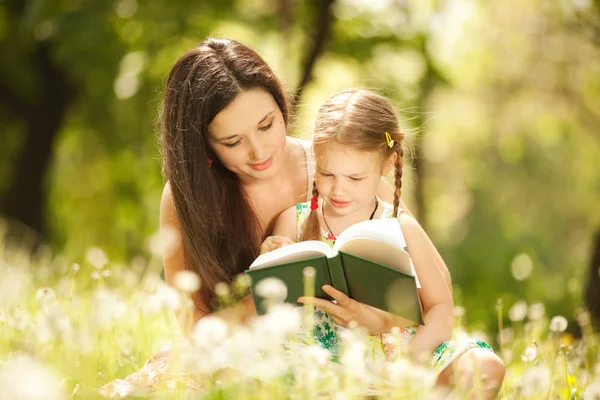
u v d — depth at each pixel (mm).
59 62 15523
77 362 4688
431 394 3707
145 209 21734
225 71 5152
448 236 22156
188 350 4352
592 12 11266
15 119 19203
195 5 15422
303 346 4723
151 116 16531
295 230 5535
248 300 5324
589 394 4715
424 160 17938
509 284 17109
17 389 2609
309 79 14164
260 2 16312
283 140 5293
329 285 4578
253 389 4047
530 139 22297
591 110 18844
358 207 5141
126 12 15109
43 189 19578
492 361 4504
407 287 4332
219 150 5250
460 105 21156
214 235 5414
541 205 23484
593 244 8508
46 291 5309
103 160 21750
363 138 4977
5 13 17969
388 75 16141
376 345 4879
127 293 7434
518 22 17906
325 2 14242
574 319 8289
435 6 16281
